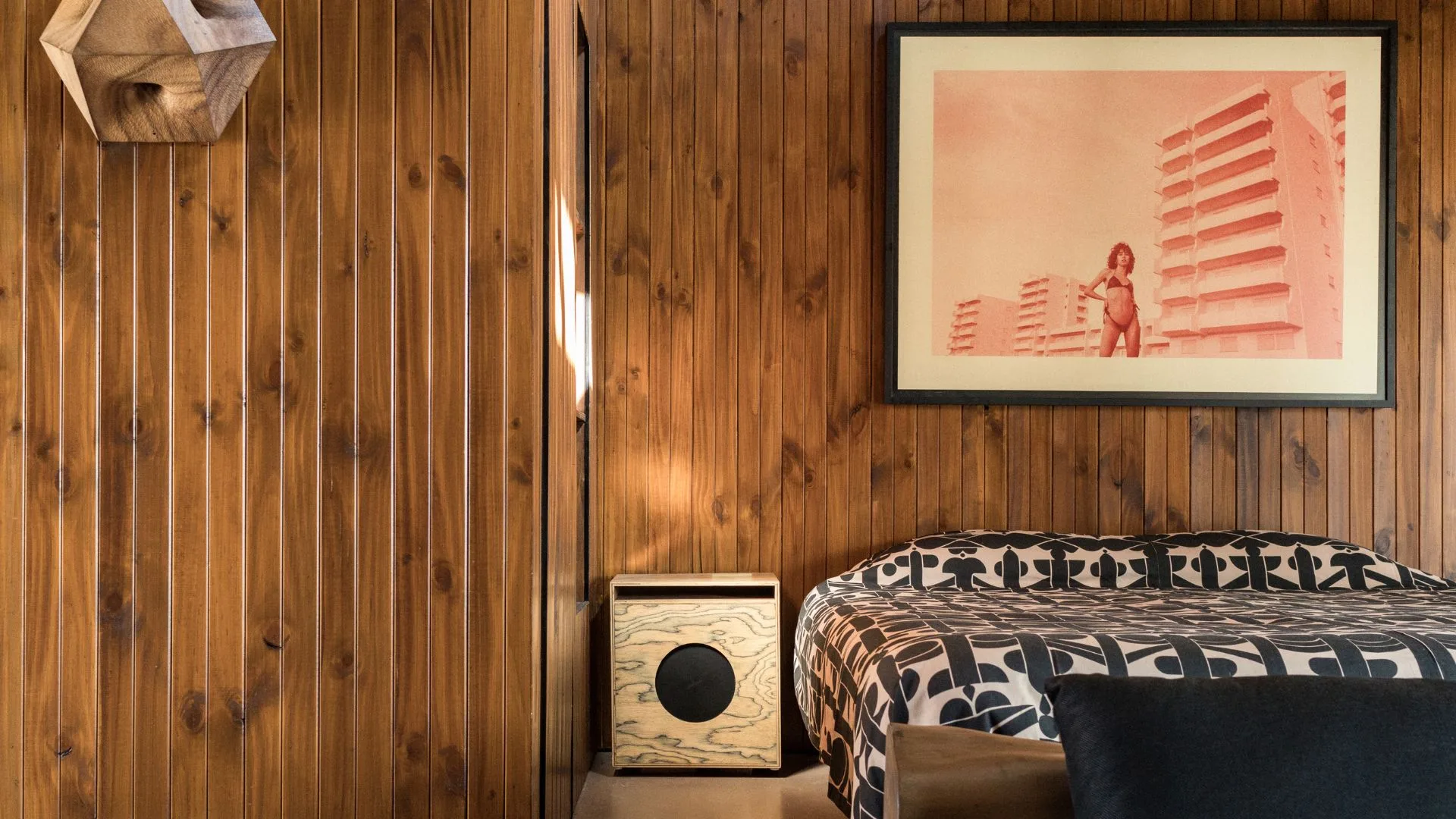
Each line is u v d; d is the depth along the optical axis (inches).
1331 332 137.6
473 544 78.1
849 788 85.3
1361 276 137.9
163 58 68.6
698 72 138.9
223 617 77.2
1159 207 138.5
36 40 77.4
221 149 77.7
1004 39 138.8
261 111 78.0
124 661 76.9
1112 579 125.5
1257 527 137.6
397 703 77.7
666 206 138.6
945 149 139.2
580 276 121.3
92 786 76.7
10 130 77.2
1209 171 138.4
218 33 70.1
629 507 138.3
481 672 78.0
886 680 78.7
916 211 138.9
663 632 125.3
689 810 113.7
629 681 125.0
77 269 77.2
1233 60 138.7
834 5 139.5
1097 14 139.7
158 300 77.5
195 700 77.0
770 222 138.8
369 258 78.2
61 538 76.8
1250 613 98.4
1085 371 138.5
